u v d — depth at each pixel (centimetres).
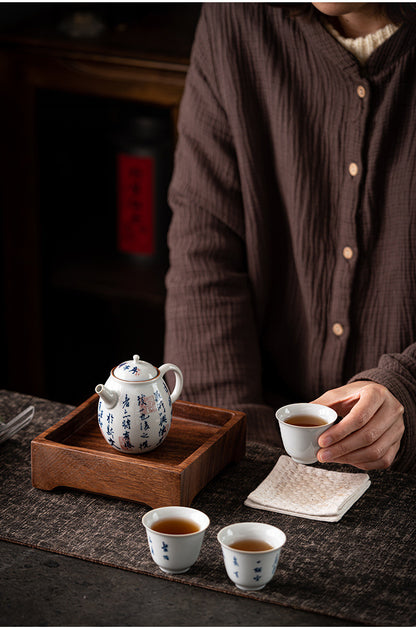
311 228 180
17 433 155
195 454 134
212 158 187
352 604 111
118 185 286
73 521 129
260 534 117
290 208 183
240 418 146
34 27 283
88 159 295
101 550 122
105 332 315
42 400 168
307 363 190
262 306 191
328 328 183
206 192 187
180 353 181
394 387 148
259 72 180
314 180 178
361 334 181
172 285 186
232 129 183
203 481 136
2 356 324
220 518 131
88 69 267
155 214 284
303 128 177
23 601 111
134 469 131
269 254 188
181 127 195
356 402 144
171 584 115
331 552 122
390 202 173
